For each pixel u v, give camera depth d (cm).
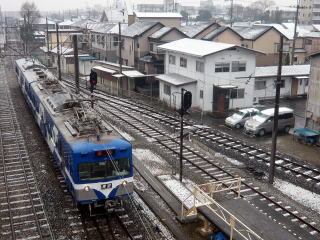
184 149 2081
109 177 1289
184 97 1559
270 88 3447
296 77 3484
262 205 1453
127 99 3512
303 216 1373
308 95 2378
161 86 3350
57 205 1408
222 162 1905
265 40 4384
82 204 1384
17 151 1980
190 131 2436
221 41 4300
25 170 1731
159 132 2377
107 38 4838
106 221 1298
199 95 3045
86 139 1334
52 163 1820
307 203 1476
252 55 3033
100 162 1267
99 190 1278
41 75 2639
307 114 2398
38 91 2197
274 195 1538
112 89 3906
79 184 1250
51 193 1505
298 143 2275
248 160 1955
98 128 1421
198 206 1224
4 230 1241
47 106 1797
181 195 1495
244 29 4784
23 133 2281
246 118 2603
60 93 1941
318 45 4841
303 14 8881
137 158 1914
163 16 5528
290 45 4822
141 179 1661
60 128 1464
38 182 1605
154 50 4112
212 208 1208
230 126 2595
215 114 2894
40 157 1897
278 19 8994
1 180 1628
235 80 3027
